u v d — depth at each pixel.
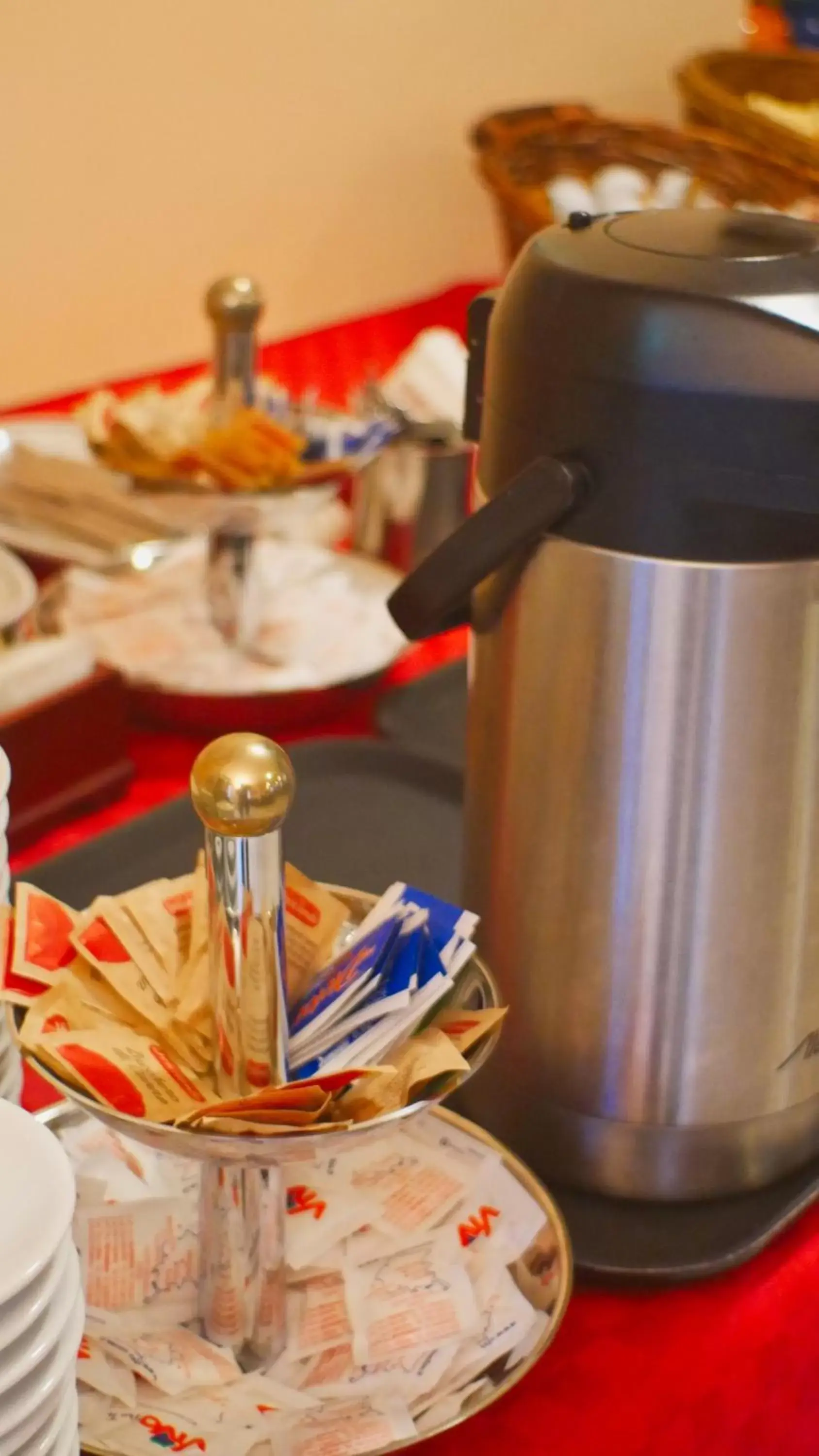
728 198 1.80
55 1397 0.40
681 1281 0.60
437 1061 0.50
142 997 0.55
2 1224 0.41
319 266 1.93
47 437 1.37
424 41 1.92
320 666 1.07
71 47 1.57
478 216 2.11
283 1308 0.55
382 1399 0.53
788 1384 0.63
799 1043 0.63
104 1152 0.62
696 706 0.57
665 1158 0.63
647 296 0.54
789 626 0.56
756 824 0.59
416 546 1.25
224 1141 0.47
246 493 0.99
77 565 1.14
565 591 0.58
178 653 1.08
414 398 1.29
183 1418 0.52
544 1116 0.65
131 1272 0.57
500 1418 0.55
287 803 0.49
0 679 0.90
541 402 0.57
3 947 0.54
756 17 2.46
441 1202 0.61
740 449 0.53
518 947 0.64
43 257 1.64
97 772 0.96
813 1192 0.65
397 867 0.88
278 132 1.81
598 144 1.82
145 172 1.69
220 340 1.08
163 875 0.86
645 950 0.60
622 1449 0.56
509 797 0.63
